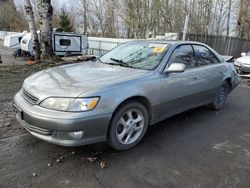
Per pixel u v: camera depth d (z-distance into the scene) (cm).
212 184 249
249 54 1155
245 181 257
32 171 255
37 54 1038
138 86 303
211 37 1246
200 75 408
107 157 290
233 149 328
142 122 323
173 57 367
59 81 293
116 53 416
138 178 253
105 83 284
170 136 359
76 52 1488
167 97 348
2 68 816
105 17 2878
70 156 287
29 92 288
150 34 1906
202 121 430
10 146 303
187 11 2016
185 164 284
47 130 262
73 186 236
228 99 603
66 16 2756
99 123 267
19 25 3859
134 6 2159
